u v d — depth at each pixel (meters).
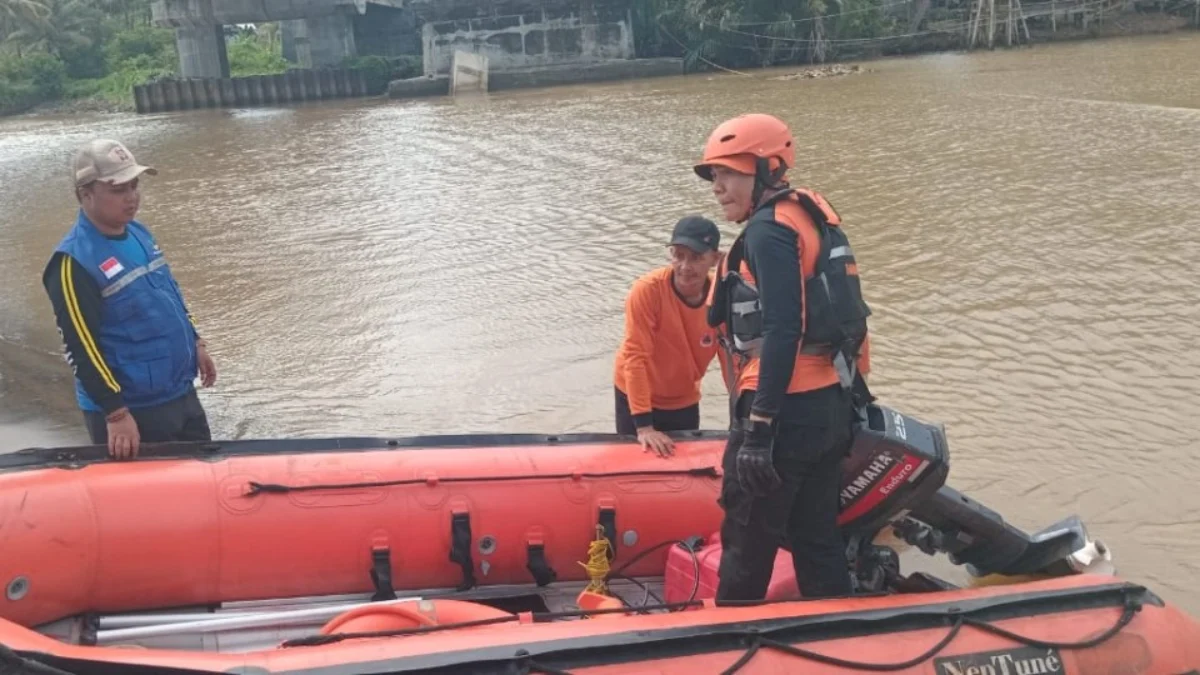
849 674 2.95
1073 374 6.94
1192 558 4.79
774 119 3.05
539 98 31.89
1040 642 3.12
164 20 41.00
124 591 3.51
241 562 3.62
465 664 2.68
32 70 51.81
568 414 6.83
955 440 6.07
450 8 37.69
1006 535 3.65
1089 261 9.45
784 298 2.90
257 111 36.25
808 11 36.59
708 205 13.23
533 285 9.95
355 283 10.52
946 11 39.03
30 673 2.49
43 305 10.25
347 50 41.47
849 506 3.37
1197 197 11.45
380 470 3.86
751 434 2.96
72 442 6.71
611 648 2.82
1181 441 5.89
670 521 4.08
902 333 7.97
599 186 15.08
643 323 4.22
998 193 12.47
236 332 9.09
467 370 7.75
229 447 3.85
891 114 20.44
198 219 14.83
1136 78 23.09
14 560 3.29
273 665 2.58
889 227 11.34
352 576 3.77
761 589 3.32
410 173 17.83
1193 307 8.05
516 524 3.92
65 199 17.39
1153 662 3.19
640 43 38.41
